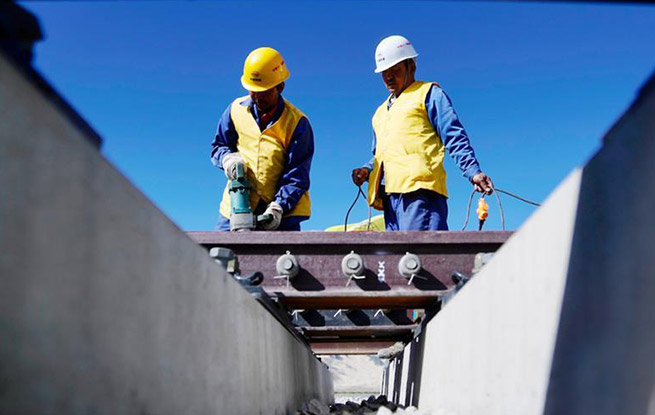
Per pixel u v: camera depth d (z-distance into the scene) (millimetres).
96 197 1411
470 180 5031
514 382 2398
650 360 1438
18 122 1143
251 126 5445
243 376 2900
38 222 1199
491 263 2801
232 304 2721
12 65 1124
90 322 1376
